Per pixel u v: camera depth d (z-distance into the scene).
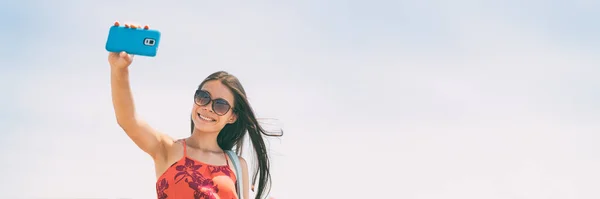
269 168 6.94
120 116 5.62
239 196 6.30
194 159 6.02
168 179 5.86
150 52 5.48
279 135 6.98
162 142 5.95
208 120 6.24
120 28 5.51
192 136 6.28
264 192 6.94
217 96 6.34
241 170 6.38
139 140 5.78
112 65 5.49
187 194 5.78
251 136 6.82
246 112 6.60
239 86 6.54
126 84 5.54
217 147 6.39
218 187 5.93
